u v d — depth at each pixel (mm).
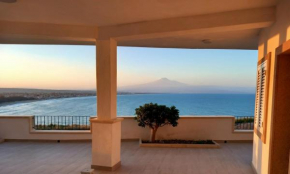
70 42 4562
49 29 3570
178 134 5891
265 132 2893
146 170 3766
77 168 3855
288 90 2404
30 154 4730
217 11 2863
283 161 2430
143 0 2516
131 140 5941
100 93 3738
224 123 5840
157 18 3221
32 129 6000
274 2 2506
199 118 5855
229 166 3996
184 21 3137
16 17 3229
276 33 2580
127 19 3283
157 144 5305
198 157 4516
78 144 5613
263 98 3074
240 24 2797
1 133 5945
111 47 3701
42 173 3617
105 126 3689
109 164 3699
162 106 5418
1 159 4379
